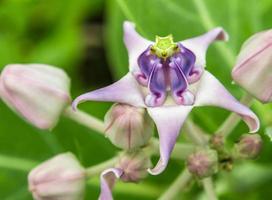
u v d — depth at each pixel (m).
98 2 0.32
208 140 0.21
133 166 0.20
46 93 0.21
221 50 0.24
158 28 0.24
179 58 0.19
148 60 0.19
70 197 0.21
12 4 0.32
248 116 0.18
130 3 0.23
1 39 0.31
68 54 0.31
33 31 0.32
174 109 0.19
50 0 0.32
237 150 0.21
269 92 0.20
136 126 0.19
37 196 0.21
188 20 0.25
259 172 0.25
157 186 0.25
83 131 0.25
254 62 0.20
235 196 0.25
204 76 0.19
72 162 0.21
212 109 0.24
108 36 0.28
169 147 0.18
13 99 0.21
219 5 0.25
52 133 0.25
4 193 0.25
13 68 0.21
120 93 0.19
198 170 0.20
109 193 0.18
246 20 0.25
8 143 0.25
